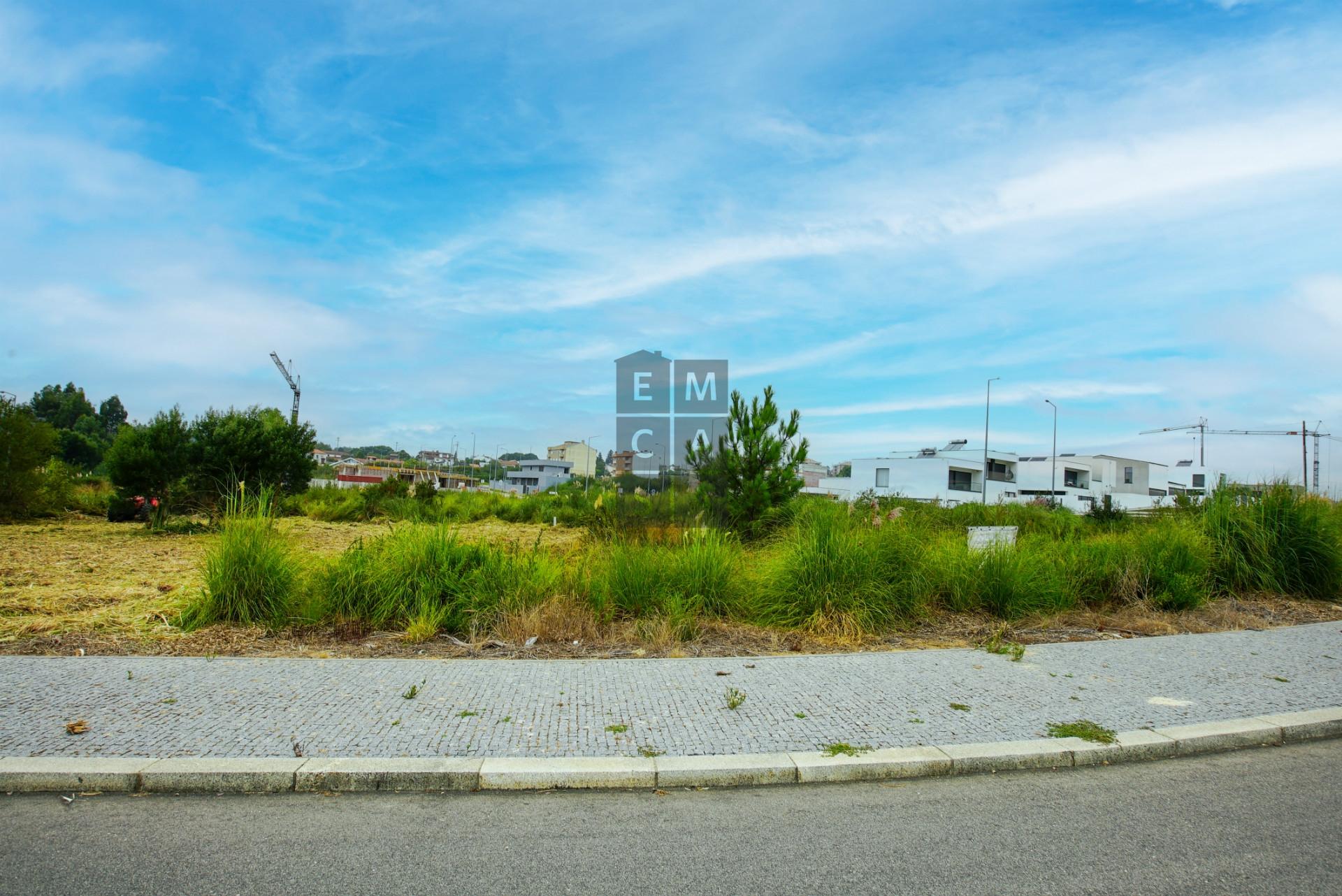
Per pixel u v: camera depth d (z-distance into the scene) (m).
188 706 5.04
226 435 22.20
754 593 8.23
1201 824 3.70
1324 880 3.17
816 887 3.09
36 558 13.63
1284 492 10.45
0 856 3.27
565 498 32.97
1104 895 3.04
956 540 9.63
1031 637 7.62
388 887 3.06
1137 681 5.93
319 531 22.88
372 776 4.03
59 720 4.74
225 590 7.55
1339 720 5.06
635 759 4.24
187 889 3.02
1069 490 64.06
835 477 69.44
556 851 3.39
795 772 4.20
